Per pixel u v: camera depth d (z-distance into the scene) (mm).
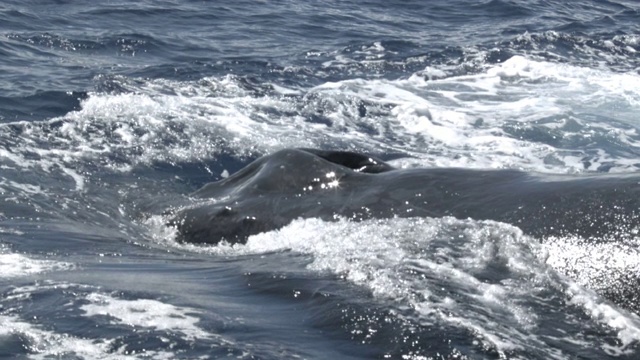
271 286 13125
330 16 41312
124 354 11039
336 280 13125
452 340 11414
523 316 12172
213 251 15938
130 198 19141
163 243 16578
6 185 18984
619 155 25594
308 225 15562
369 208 15539
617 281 13203
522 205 14594
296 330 11789
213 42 35844
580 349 11578
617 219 13859
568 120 27969
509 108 29297
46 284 12953
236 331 11664
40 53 32594
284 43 36594
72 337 11359
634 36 39656
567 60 36031
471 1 45531
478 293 12633
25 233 16062
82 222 17359
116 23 37188
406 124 27016
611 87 31906
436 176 15875
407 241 14234
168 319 11914
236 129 24812
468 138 26219
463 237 14195
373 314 11969
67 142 22422
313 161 16781
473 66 34344
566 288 12992
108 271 13984
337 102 28172
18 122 23250
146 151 22516
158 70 31281
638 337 11945
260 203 16453
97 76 29672
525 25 41656
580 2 47125
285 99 28312
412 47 36719
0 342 11164
